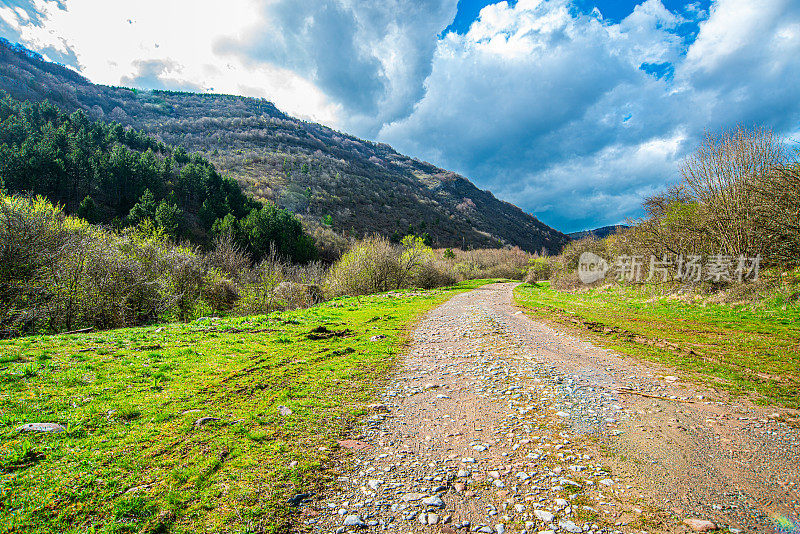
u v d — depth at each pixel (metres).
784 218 18.84
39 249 15.59
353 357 10.95
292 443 5.51
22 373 7.71
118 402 6.59
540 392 8.22
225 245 34.34
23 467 4.41
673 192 28.09
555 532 3.68
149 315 18.89
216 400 7.03
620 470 4.98
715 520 3.90
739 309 17.77
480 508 4.11
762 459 5.26
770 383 8.53
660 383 8.86
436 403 7.54
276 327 15.18
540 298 32.19
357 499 4.23
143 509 3.77
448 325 16.91
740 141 22.80
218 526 3.62
